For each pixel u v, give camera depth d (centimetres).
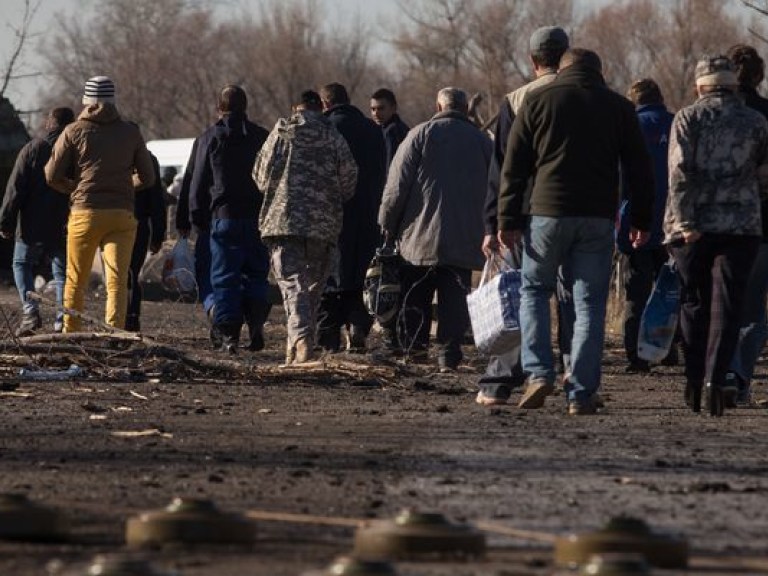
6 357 2902
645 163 2386
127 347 3053
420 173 3259
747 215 2395
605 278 2380
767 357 3597
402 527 1221
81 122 3362
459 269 3253
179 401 2494
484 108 16312
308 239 3086
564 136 2348
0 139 6228
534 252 2386
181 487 1592
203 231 3738
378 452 1886
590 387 2369
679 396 2727
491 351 2511
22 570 1144
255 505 1487
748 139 2394
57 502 1485
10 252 6278
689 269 2430
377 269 3388
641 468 1788
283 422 2216
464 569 1154
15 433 2036
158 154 9669
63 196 3934
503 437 2062
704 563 1226
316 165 3094
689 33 16425
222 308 3641
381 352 3322
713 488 1636
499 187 2488
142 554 1209
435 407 2459
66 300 3381
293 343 3045
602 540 1193
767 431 2191
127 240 3372
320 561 1194
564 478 1698
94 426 2130
